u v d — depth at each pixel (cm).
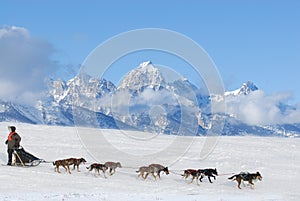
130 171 2150
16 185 1686
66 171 2025
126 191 1725
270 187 2023
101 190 1708
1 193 1538
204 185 1981
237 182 2081
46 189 1659
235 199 1692
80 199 1520
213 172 2036
